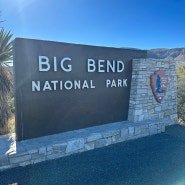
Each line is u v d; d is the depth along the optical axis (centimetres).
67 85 542
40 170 407
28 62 476
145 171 414
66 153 474
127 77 673
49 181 370
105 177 387
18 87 469
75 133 536
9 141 475
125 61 661
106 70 617
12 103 750
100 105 617
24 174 389
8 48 648
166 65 751
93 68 586
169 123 787
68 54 536
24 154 417
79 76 562
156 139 609
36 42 484
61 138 497
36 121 501
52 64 511
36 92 495
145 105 693
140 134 621
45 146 444
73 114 563
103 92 620
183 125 786
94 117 608
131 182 372
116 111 660
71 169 414
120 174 399
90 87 588
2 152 412
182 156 488
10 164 405
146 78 686
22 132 482
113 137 560
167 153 505
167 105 773
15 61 461
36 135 503
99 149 521
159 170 418
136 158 473
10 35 661
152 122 664
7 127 631
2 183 360
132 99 674
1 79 613
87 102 588
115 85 644
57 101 530
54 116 528
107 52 614
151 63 695
